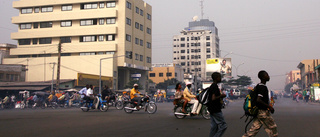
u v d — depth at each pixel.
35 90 43.66
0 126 9.71
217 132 5.69
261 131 8.24
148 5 69.81
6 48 68.25
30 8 64.56
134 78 64.44
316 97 35.56
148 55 68.88
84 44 60.72
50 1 62.62
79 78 46.78
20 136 7.47
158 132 8.19
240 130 8.54
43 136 7.46
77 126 9.67
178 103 12.73
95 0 60.66
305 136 7.40
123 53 58.88
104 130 8.62
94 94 18.19
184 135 7.61
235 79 80.56
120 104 19.98
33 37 62.69
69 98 27.97
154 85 79.19
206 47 131.38
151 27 70.81
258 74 5.61
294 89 57.78
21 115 15.10
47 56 62.91
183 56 133.38
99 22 61.09
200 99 5.91
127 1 61.06
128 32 60.94
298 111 17.19
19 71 54.06
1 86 45.66
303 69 93.38
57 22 63.00
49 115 14.91
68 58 58.69
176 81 83.81
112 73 56.22
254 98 5.48
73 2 61.56
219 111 5.70
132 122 10.99
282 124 10.08
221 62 73.88
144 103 15.98
